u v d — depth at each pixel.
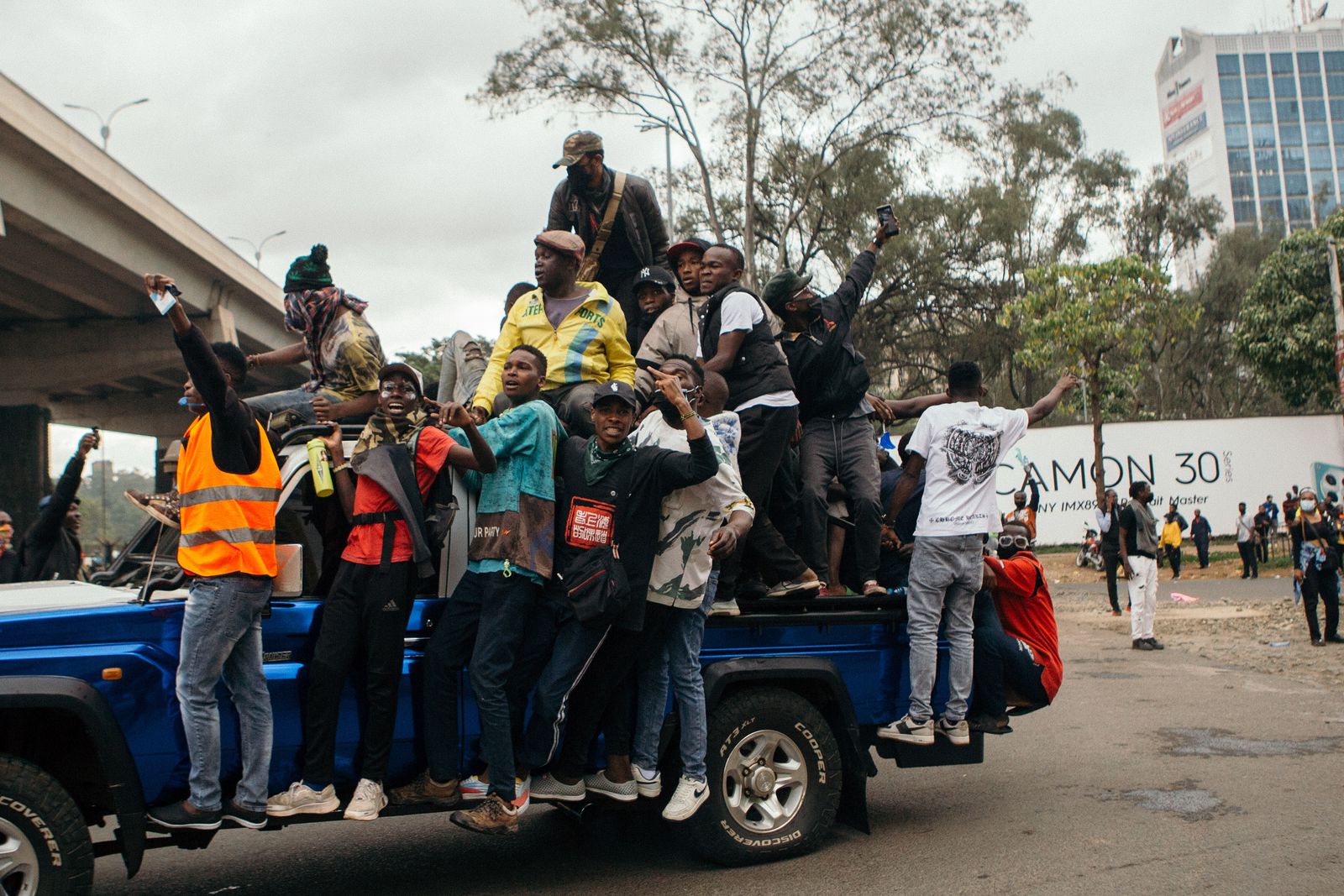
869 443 6.27
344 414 5.97
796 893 4.92
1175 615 16.86
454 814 4.72
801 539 6.14
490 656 4.68
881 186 28.88
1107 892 4.71
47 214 22.97
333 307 6.06
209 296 32.59
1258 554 29.03
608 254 7.59
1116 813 6.06
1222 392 47.72
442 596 5.00
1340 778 6.57
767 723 5.44
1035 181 37.84
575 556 4.82
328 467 4.80
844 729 5.65
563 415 5.61
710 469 4.78
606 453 4.82
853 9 25.33
